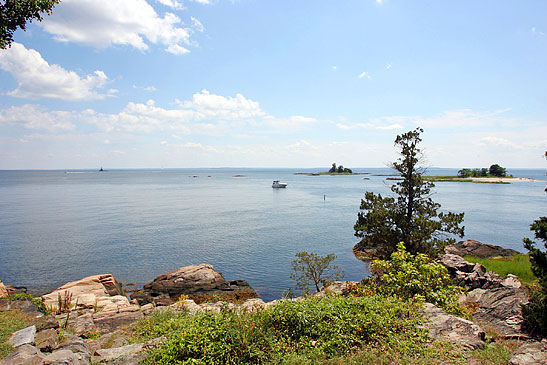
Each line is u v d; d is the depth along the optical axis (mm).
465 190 128125
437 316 9008
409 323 8398
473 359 7016
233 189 145750
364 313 8711
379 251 22344
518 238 45469
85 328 12211
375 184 173625
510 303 11609
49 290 26469
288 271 31531
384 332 7895
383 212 22297
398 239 21219
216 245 41250
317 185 168125
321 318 8375
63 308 15430
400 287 11039
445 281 11664
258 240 44156
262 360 6922
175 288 26547
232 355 6973
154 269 32188
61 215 64062
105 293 21797
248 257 36219
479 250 34688
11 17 11547
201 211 72312
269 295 25766
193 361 6684
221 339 7195
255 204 86438
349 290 12789
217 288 26922
